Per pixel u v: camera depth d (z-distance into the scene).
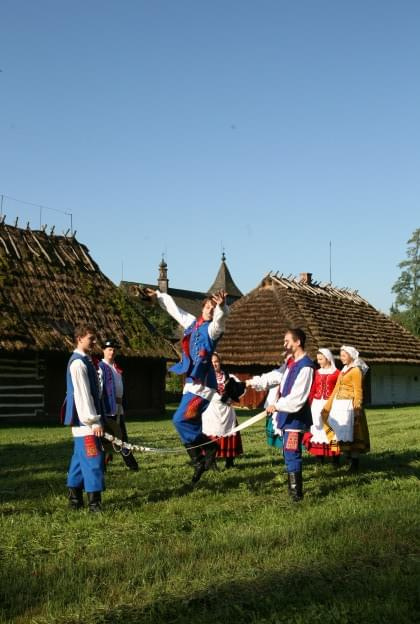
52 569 4.49
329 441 8.88
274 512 6.08
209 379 7.23
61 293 22.67
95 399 6.52
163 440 13.54
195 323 7.23
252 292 31.58
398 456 9.96
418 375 37.41
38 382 21.14
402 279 58.09
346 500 6.61
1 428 18.33
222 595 3.95
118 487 7.54
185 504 6.48
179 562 4.55
